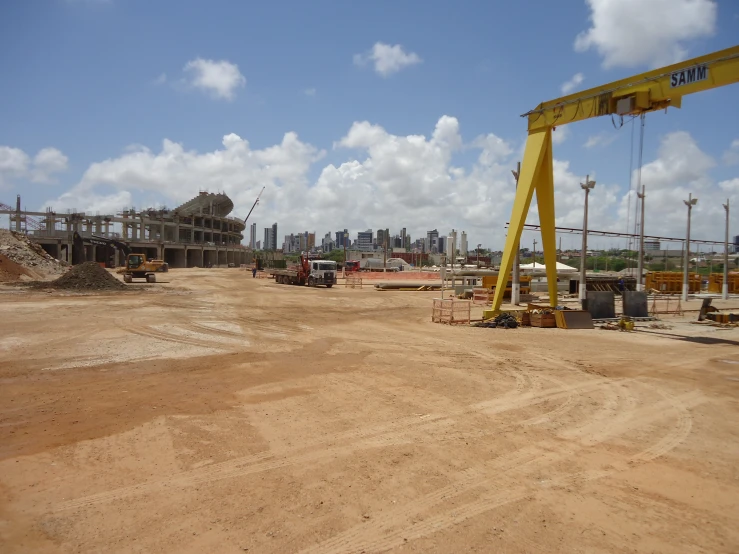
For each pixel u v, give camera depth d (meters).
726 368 13.27
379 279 64.12
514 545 4.58
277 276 58.62
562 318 21.36
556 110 20.97
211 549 4.45
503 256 22.55
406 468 6.35
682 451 7.16
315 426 7.96
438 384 10.97
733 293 48.84
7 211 102.88
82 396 9.51
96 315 22.14
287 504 5.32
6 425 7.80
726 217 40.97
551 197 22.62
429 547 4.53
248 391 10.06
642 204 33.75
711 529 4.96
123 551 4.41
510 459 6.73
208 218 144.38
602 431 8.01
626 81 18.66
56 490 5.61
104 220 107.81
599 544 4.63
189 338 16.70
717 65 16.41
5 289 34.62
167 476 6.00
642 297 26.78
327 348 15.44
